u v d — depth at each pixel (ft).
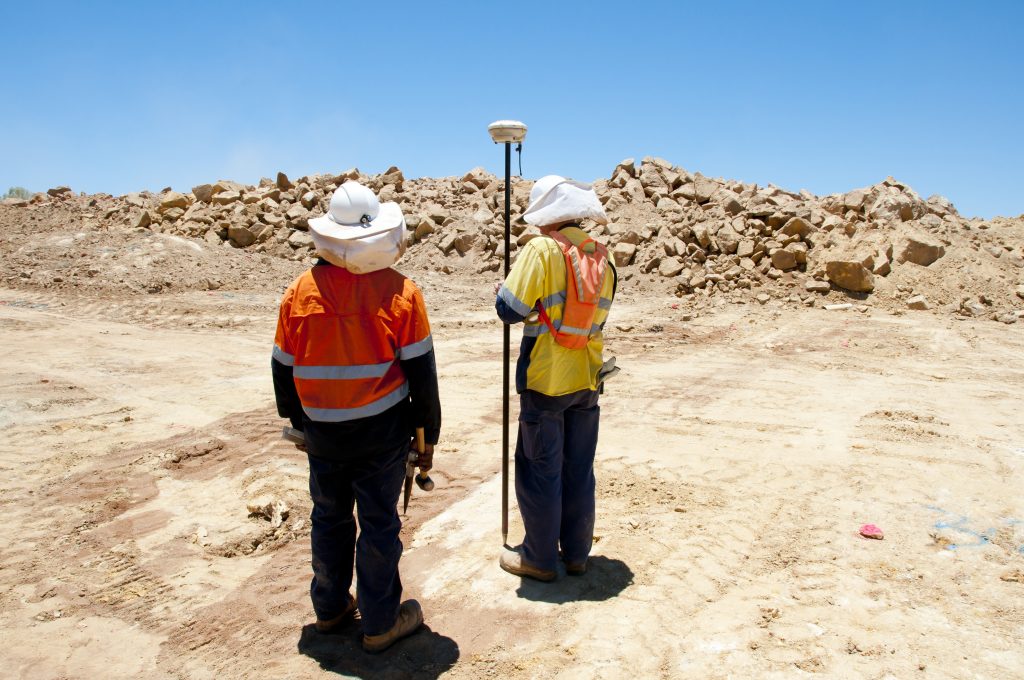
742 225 54.08
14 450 19.49
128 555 13.96
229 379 27.78
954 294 46.78
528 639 11.16
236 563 13.83
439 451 20.18
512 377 29.19
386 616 10.69
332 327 9.81
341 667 10.52
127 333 36.83
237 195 65.77
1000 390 27.25
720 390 27.27
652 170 66.18
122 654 10.88
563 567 13.34
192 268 51.26
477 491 17.26
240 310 43.91
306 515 15.65
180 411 23.40
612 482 17.49
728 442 20.77
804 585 12.57
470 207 66.18
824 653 10.53
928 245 49.06
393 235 9.90
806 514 15.62
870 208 56.39
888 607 11.80
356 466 10.29
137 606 12.18
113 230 60.54
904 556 13.66
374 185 71.15
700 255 52.60
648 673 10.23
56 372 27.63
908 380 28.96
